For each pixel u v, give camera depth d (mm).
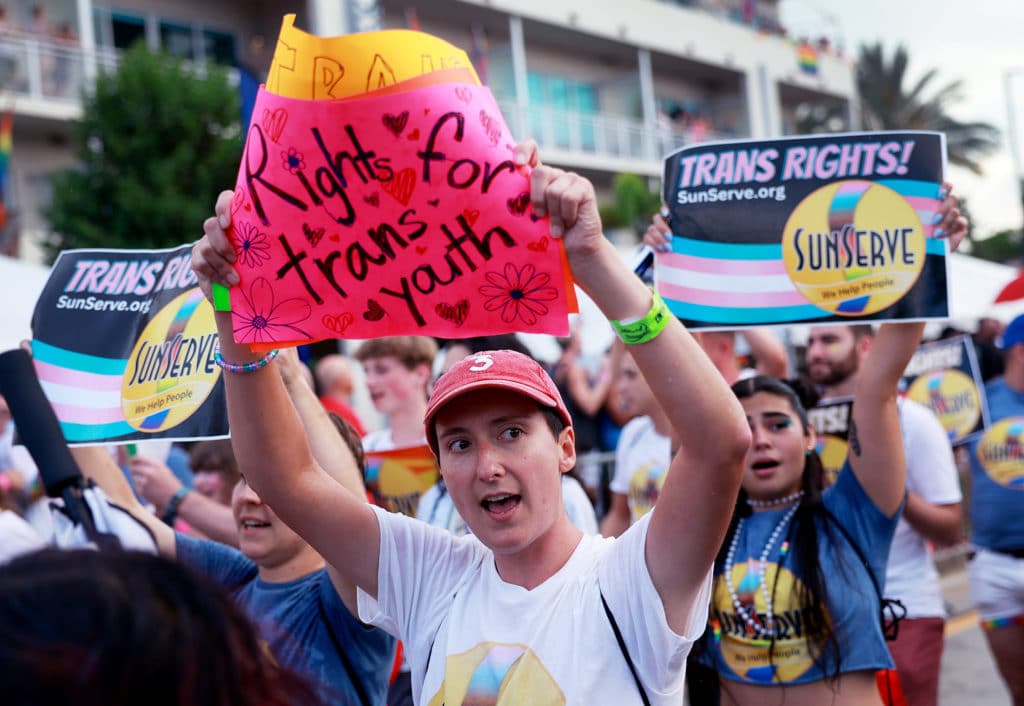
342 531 2168
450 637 2021
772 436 2967
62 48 16328
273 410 2088
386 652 2592
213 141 14414
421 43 1704
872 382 2924
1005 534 4895
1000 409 5105
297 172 1770
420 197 1737
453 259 1757
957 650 6887
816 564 2848
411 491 4512
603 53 24391
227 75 14969
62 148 16844
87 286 2900
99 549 1079
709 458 1761
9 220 15406
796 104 30938
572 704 1865
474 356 2021
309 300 1835
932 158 2941
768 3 29984
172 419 2703
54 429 2199
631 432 4777
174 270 2824
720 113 27453
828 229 2965
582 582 1969
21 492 3854
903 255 2930
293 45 1720
